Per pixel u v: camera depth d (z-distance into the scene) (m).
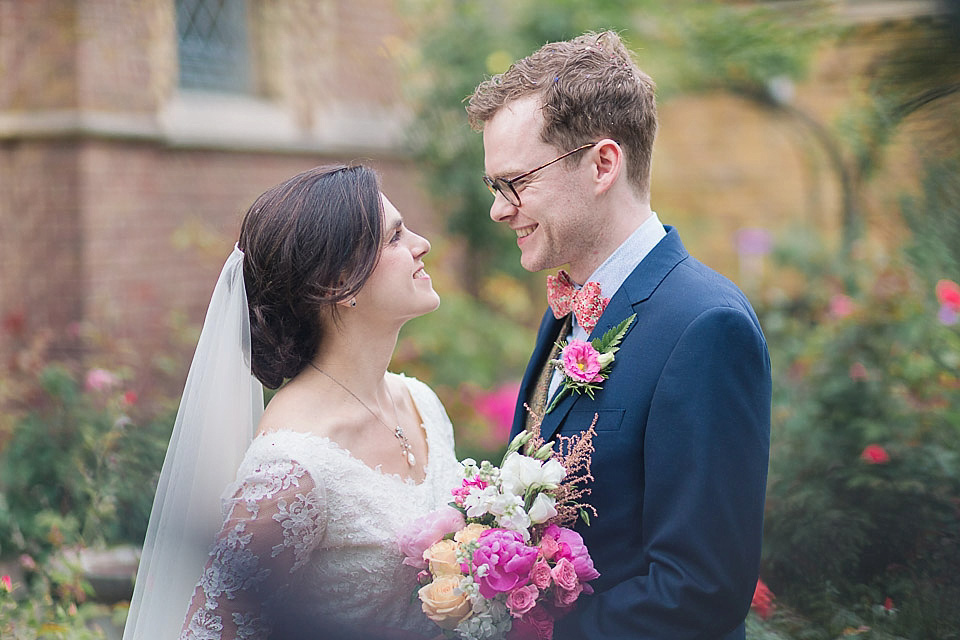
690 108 9.98
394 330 2.19
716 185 9.98
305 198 2.09
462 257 7.90
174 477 2.16
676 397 1.86
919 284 4.00
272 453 1.96
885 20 2.28
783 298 5.77
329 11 7.14
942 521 2.92
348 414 2.13
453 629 1.91
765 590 2.81
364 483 2.05
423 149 7.45
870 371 3.83
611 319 2.04
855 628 2.65
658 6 6.91
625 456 1.93
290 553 1.93
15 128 5.38
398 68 7.54
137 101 5.70
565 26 7.14
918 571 2.79
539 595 1.90
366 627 2.02
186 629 1.92
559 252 2.10
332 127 7.16
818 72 6.59
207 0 6.45
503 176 2.06
